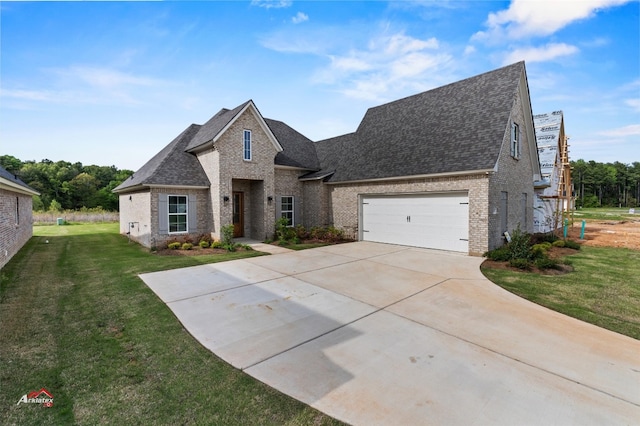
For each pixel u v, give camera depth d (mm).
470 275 8773
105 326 5344
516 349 4477
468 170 11422
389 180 14398
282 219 16312
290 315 5848
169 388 3568
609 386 3602
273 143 16312
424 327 5270
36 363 4125
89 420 3045
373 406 3217
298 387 3570
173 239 14055
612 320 5559
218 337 4910
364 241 15953
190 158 15820
